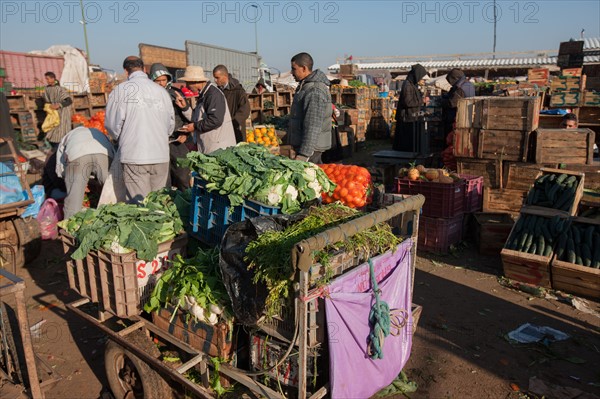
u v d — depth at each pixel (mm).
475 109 7363
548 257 5410
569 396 3635
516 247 5672
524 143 7082
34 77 21156
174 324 3395
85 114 15867
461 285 5641
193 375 3365
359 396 2990
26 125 14812
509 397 3645
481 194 7363
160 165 5746
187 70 6387
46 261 6418
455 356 4180
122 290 3582
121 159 5605
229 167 3994
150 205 4312
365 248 3018
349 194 4863
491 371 3967
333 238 2633
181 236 3955
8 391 3363
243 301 2902
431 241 6629
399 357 3373
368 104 18312
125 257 3518
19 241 6109
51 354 4316
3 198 5789
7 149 10180
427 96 20406
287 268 2674
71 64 21375
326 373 2855
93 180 7918
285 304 2793
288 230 3043
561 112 10930
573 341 4410
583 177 6352
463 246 6828
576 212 6180
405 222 3648
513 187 7352
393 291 3240
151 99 5547
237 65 17266
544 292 5387
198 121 6453
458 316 4895
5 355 3570
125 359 3557
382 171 8828
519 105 7023
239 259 2955
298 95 6008
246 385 3008
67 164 6410
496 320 4809
